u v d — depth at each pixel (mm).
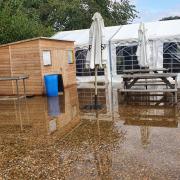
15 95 14750
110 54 17844
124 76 12070
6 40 19578
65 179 4961
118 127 8078
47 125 8688
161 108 10156
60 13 32250
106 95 13461
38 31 22609
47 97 13805
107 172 5125
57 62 15875
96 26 11008
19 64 14688
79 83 18234
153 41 16891
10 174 5320
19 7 22922
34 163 5762
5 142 7258
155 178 4793
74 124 8633
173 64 16734
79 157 5930
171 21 19594
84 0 33906
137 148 6270
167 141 6633
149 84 12844
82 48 18703
